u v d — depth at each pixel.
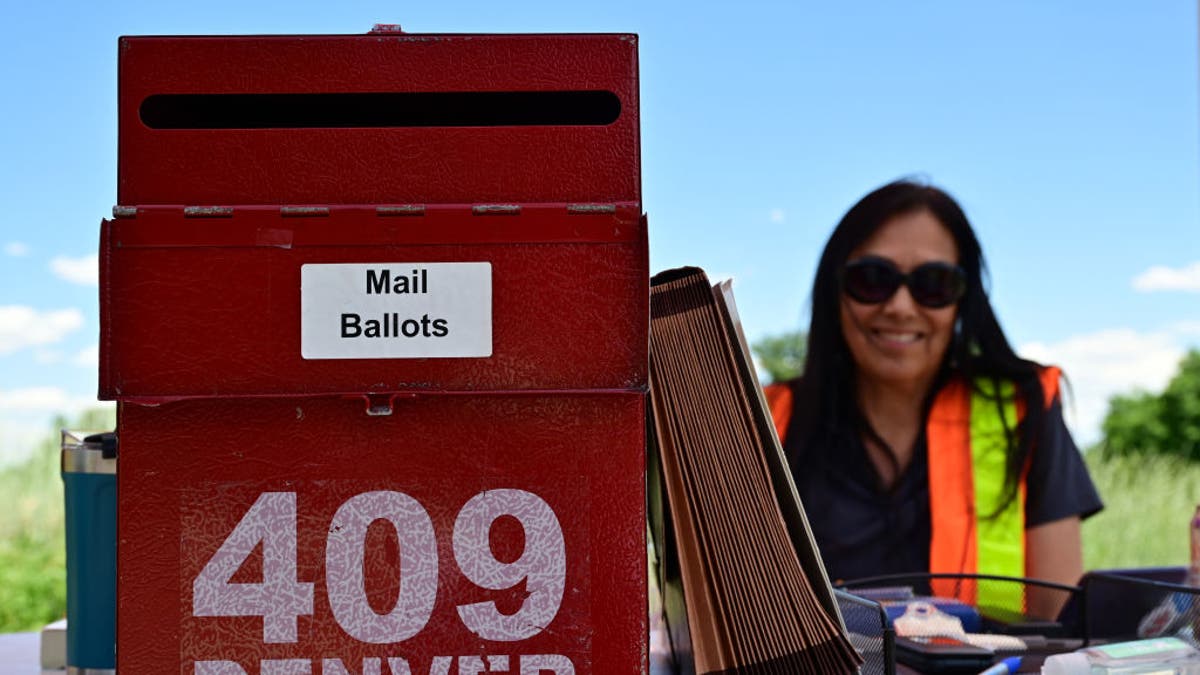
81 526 1.02
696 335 0.81
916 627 1.15
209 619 0.72
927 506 2.99
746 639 0.78
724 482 0.79
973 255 3.03
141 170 0.73
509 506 0.73
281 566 0.72
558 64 0.75
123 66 0.74
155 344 0.71
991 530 2.93
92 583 1.02
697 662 0.77
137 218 0.71
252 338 0.71
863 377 3.05
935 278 2.95
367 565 0.73
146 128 0.74
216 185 0.74
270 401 0.73
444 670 0.73
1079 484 3.00
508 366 0.72
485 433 0.73
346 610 0.73
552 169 0.74
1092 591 1.41
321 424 0.73
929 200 3.00
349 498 0.73
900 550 2.98
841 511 3.02
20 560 5.46
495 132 0.74
